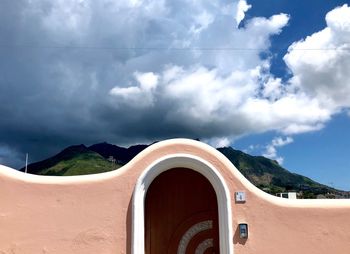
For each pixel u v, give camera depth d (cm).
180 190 1052
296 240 948
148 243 1020
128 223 926
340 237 959
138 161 955
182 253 1023
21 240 901
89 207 928
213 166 964
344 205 978
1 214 905
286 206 964
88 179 943
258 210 955
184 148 969
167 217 1040
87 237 915
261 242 939
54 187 933
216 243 1022
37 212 916
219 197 956
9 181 923
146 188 948
